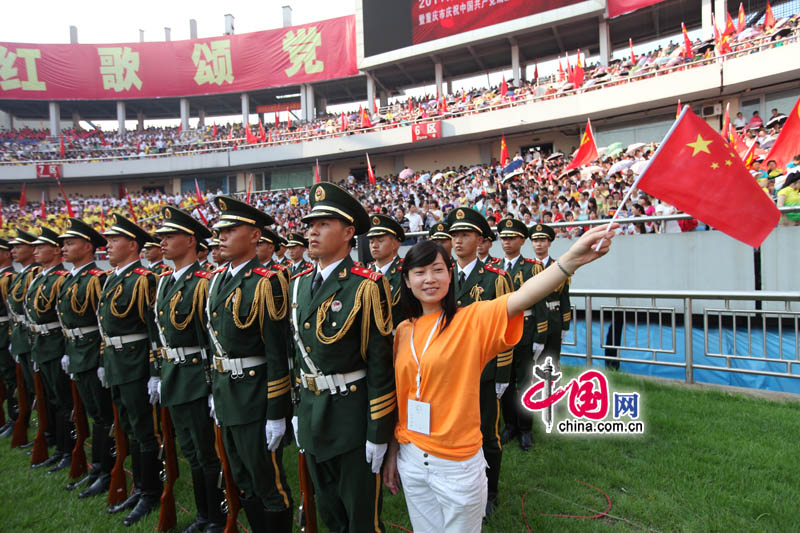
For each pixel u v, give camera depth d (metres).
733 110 16.08
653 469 3.64
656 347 6.21
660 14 19.94
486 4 21.39
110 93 29.19
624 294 5.74
